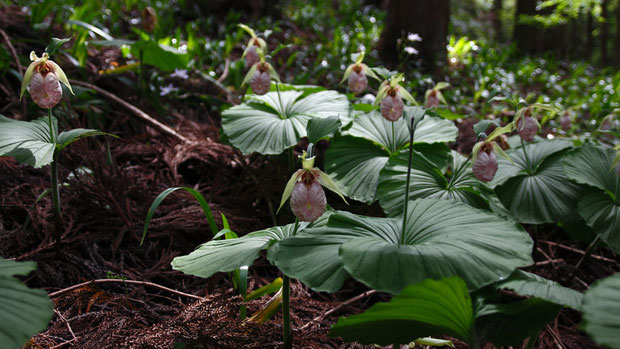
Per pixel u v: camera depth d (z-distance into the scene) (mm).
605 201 1003
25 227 1039
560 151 1118
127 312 859
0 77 1411
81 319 848
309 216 763
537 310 748
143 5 2566
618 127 1348
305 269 750
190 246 1072
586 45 5367
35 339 817
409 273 731
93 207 1081
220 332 799
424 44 2555
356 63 1192
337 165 1103
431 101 1279
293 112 1186
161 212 1121
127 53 1664
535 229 1102
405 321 742
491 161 905
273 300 854
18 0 2027
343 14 4012
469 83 2547
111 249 1034
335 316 938
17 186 1109
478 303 754
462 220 811
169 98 1640
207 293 939
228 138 1138
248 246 804
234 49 2355
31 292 711
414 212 839
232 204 1160
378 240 775
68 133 935
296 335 837
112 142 1324
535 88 2812
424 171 1044
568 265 1056
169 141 1360
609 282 695
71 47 1677
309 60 2373
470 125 1782
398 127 1145
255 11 2969
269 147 1101
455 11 6387
